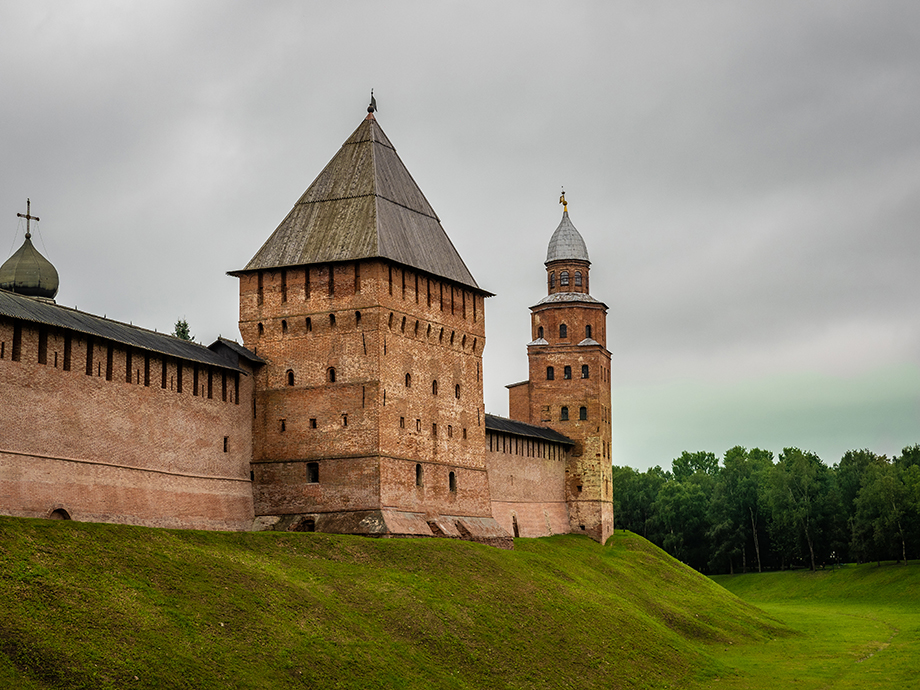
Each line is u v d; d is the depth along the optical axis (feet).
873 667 268.41
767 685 244.01
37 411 211.20
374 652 196.54
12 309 209.26
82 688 150.82
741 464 627.05
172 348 252.83
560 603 261.85
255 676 170.91
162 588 184.55
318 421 276.21
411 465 281.74
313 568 225.97
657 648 260.01
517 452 385.29
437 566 251.39
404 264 285.23
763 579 563.89
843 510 572.92
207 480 259.39
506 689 205.77
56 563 176.35
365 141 306.35
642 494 651.25
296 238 291.79
